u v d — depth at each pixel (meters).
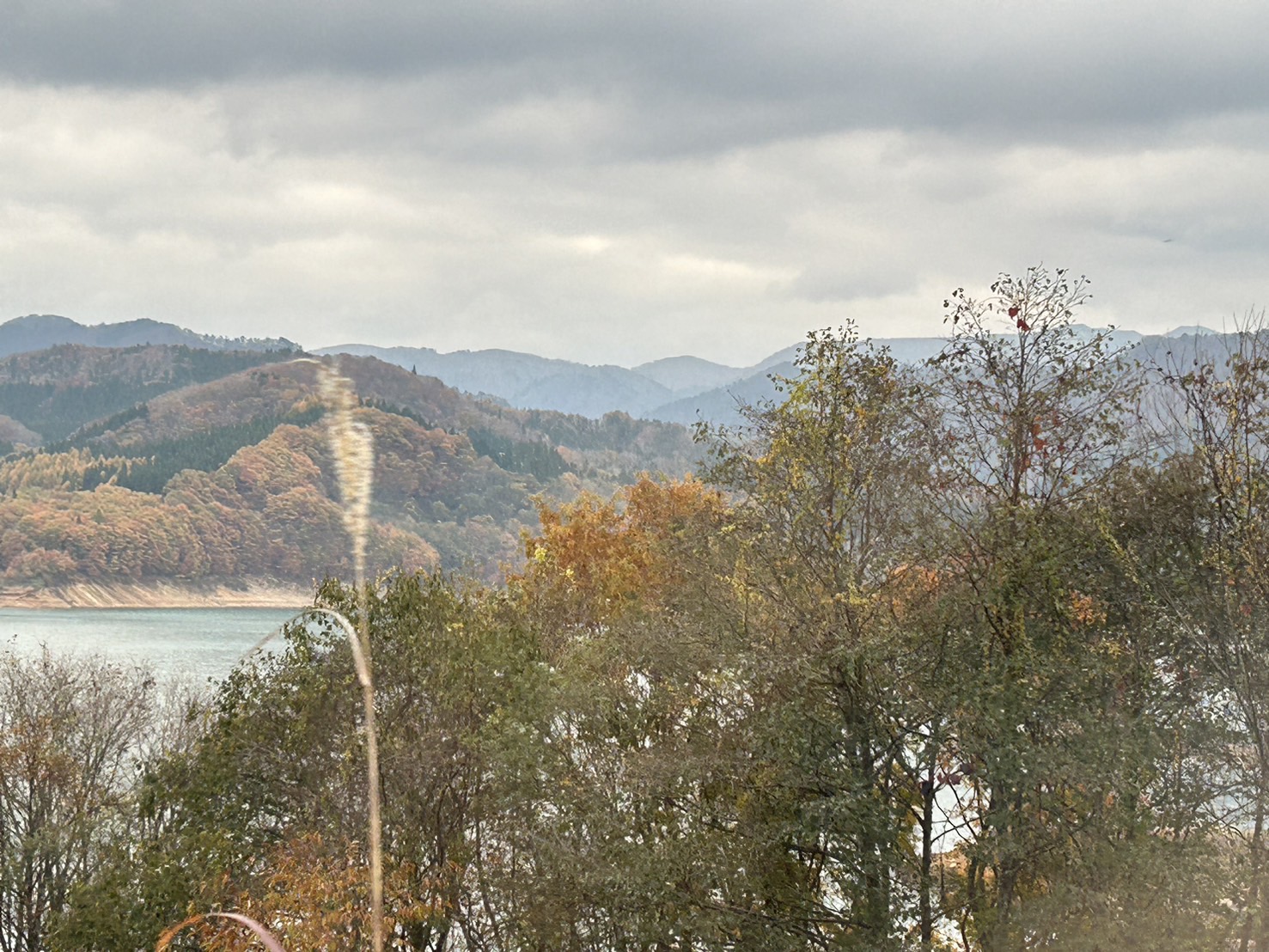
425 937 31.58
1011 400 27.19
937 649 26.84
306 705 31.34
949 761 27.27
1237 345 24.05
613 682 31.02
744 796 29.20
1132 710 25.80
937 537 26.89
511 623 36.12
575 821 28.48
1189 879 22.62
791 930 27.47
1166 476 25.56
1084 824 24.70
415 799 31.48
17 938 41.59
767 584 29.17
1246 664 23.59
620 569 45.53
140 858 32.97
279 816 33.28
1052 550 25.45
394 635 32.31
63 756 44.16
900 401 27.83
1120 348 26.31
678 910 26.70
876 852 25.86
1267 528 23.69
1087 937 23.11
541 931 28.16
